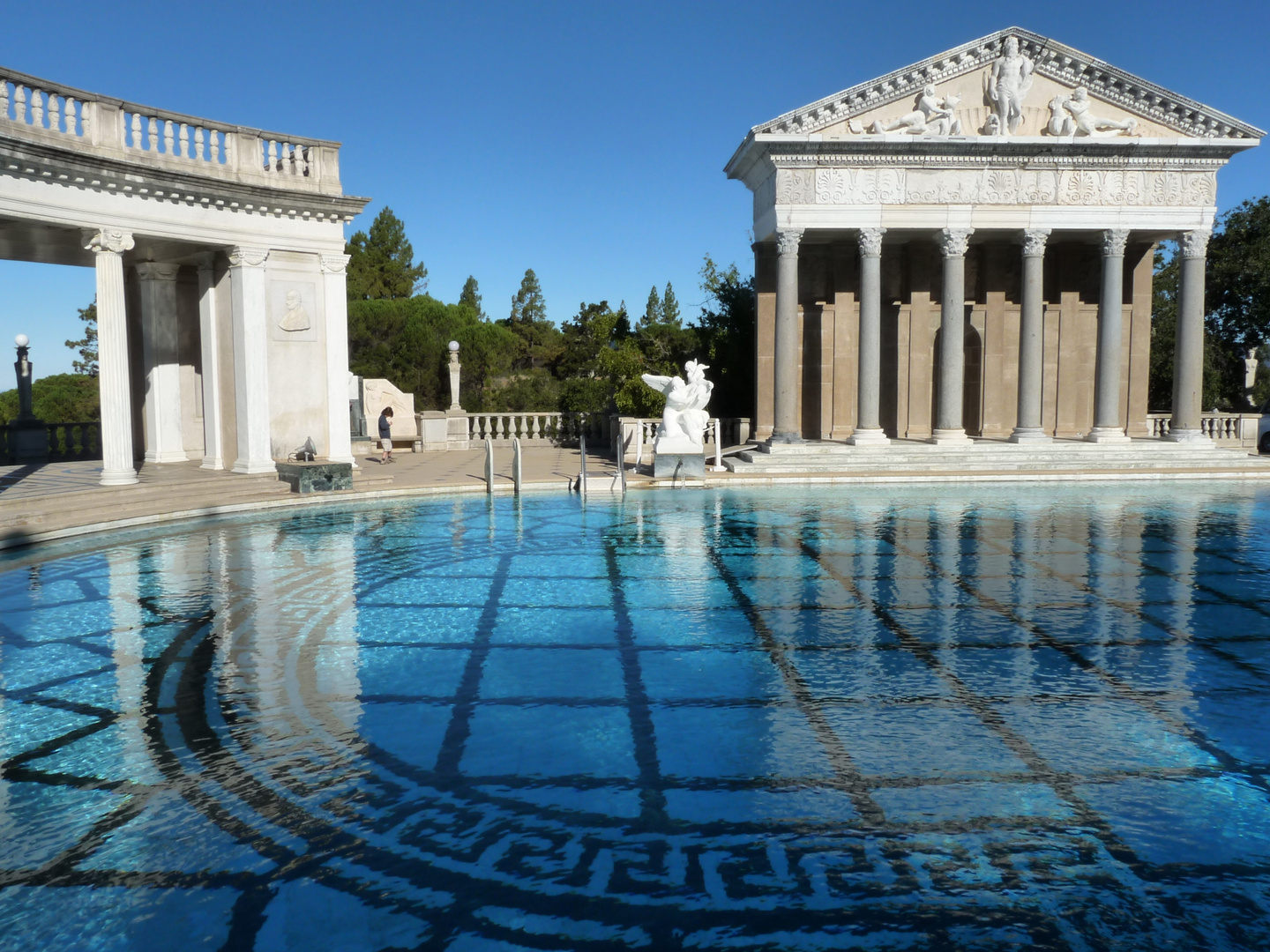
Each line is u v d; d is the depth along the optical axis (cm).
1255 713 823
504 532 1802
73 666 966
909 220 2983
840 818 632
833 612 1182
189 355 2575
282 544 1670
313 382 2416
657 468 2553
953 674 933
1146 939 500
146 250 2325
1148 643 1040
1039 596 1266
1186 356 3098
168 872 570
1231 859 579
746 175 3353
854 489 2530
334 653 1012
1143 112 3019
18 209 1772
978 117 3025
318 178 2384
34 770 712
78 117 2002
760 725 796
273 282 2325
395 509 2122
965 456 2939
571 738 772
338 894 546
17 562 1483
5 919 519
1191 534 1770
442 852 593
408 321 6662
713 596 1271
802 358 3441
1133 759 726
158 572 1423
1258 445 3284
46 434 2831
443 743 763
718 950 491
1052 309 3412
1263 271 4669
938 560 1523
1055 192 3012
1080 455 2970
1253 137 2983
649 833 614
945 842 600
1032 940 500
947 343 3019
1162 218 3048
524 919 519
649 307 10462
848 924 515
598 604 1228
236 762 725
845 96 2927
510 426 3859
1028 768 710
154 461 2525
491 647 1034
